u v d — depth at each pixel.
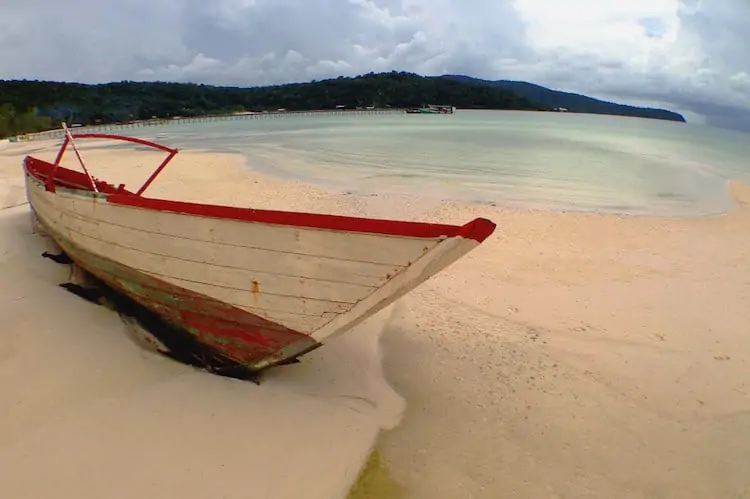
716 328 6.47
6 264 5.88
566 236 10.17
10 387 4.03
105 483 3.34
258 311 4.30
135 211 4.43
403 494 3.69
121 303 5.33
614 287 7.70
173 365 4.70
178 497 3.31
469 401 4.81
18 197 10.11
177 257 4.38
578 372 5.40
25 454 3.48
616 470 4.04
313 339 4.33
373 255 3.73
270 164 19.28
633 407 4.84
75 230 5.27
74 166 17.47
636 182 17.31
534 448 4.23
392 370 5.29
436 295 7.23
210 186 14.28
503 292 7.40
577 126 65.50
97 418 3.87
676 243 9.98
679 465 4.12
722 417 4.74
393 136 35.94
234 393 4.41
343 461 3.86
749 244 10.04
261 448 3.81
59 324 4.84
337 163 20.00
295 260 3.96
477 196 13.79
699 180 18.30
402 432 4.34
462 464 4.01
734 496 3.82
